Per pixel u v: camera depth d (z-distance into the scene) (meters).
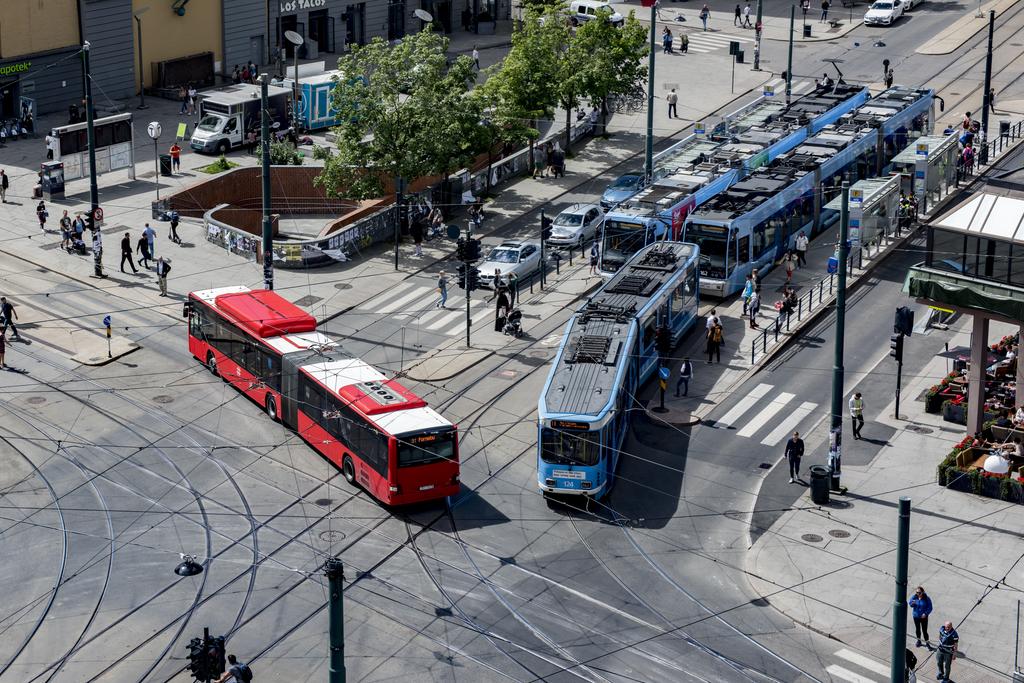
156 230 64.69
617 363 44.59
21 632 34.50
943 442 46.12
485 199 71.69
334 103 64.62
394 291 59.53
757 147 69.50
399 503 40.81
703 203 60.81
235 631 34.84
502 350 53.75
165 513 40.81
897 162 70.06
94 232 58.50
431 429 40.81
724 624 35.84
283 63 89.38
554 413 41.44
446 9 103.75
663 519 41.62
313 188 71.62
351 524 40.72
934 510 41.66
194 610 35.72
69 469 43.31
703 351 54.09
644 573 38.47
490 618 35.91
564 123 84.44
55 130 67.88
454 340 54.56
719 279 58.59
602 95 77.25
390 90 63.91
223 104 75.56
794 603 36.88
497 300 55.12
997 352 51.94
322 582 37.34
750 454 45.81
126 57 83.94
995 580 37.62
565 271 62.72
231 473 43.59
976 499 42.31
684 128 83.25
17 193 68.19
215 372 51.03
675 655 34.28
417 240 65.56
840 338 41.72
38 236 63.12
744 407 49.22
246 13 90.69
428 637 34.88
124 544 38.94
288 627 35.12
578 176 75.56
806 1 101.50
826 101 78.00
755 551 39.66
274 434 46.69
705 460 45.44
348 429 42.84
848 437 46.69
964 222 44.06
